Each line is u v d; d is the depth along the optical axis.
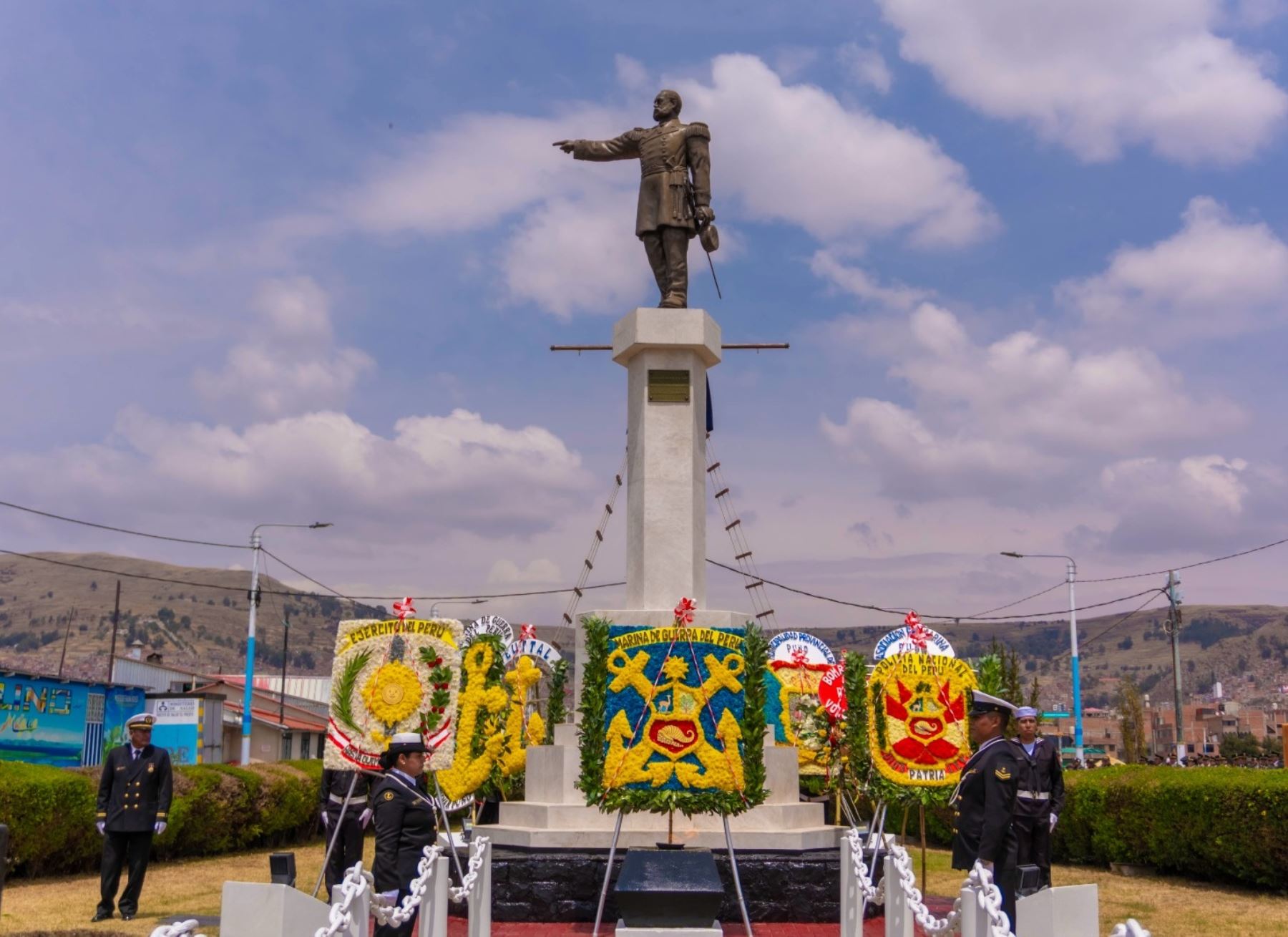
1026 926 7.42
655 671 13.45
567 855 14.06
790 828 14.49
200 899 15.95
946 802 14.05
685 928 10.98
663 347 16.61
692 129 17.05
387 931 9.66
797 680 19.92
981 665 14.48
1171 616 47.34
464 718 15.70
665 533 16.19
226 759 48.44
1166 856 18.55
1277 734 134.75
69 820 17.86
